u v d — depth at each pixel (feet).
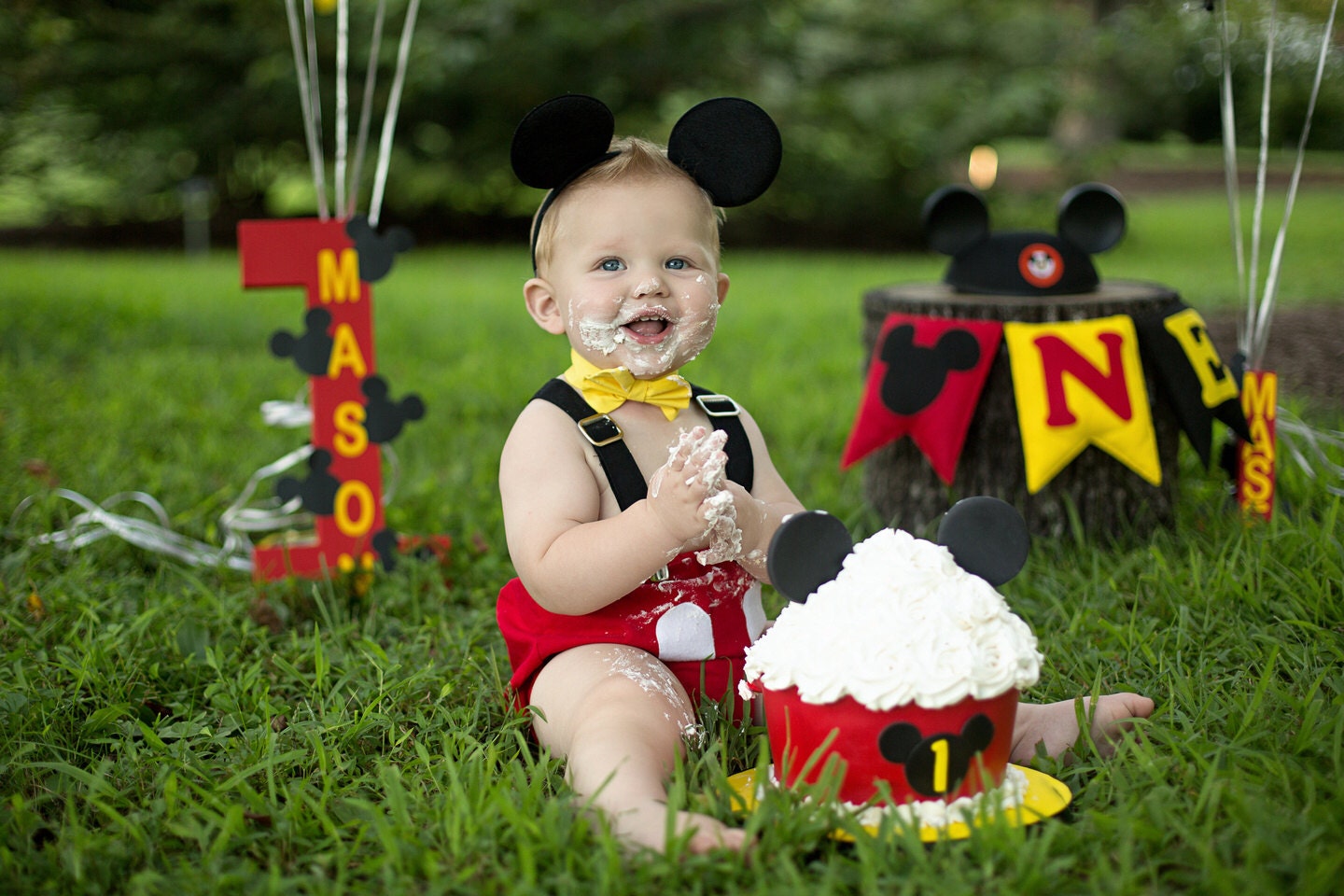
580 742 6.57
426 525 13.05
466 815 6.11
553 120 7.44
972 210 11.94
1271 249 41.45
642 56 51.03
